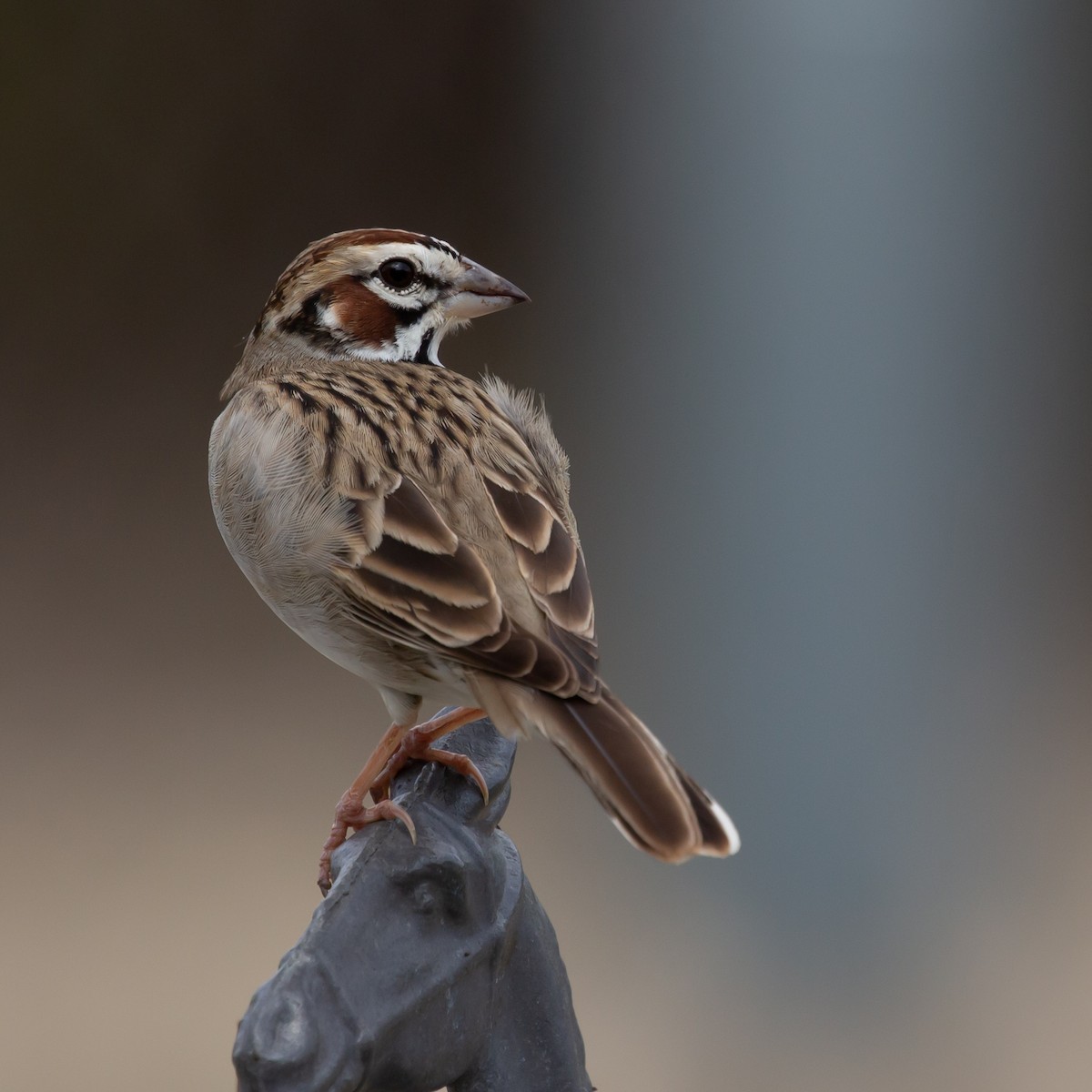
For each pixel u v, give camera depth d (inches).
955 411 418.3
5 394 743.1
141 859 507.8
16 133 770.2
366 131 792.9
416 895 168.7
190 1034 448.8
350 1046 156.4
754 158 400.8
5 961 469.1
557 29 786.2
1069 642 628.7
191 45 784.3
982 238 437.1
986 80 425.4
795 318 400.2
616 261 685.3
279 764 554.9
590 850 514.9
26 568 655.1
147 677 600.1
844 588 403.5
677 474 476.4
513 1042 189.9
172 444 729.0
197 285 777.6
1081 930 482.3
